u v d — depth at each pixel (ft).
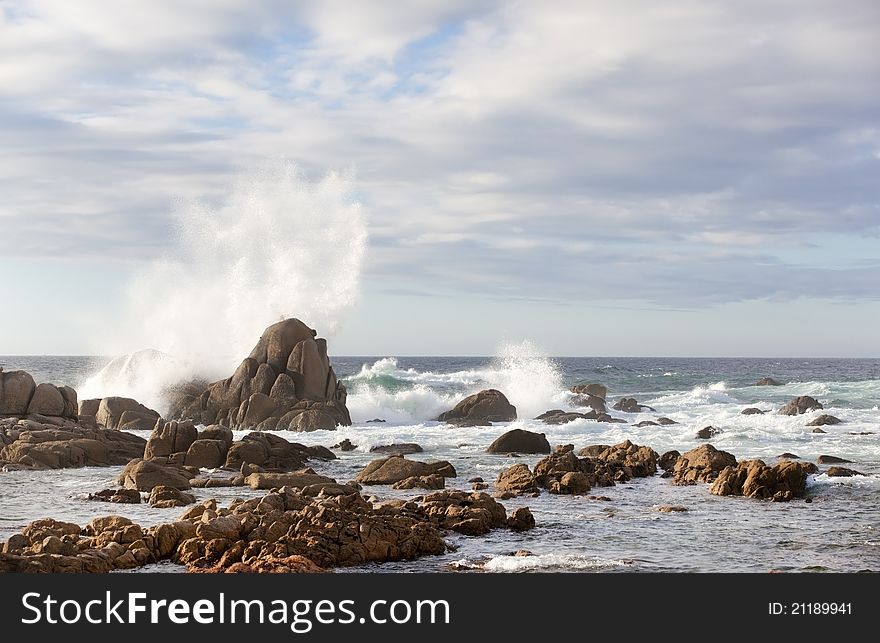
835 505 90.58
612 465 114.11
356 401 196.03
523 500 94.48
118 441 132.57
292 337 179.32
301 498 81.61
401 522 69.10
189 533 66.03
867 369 564.71
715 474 107.65
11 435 128.16
